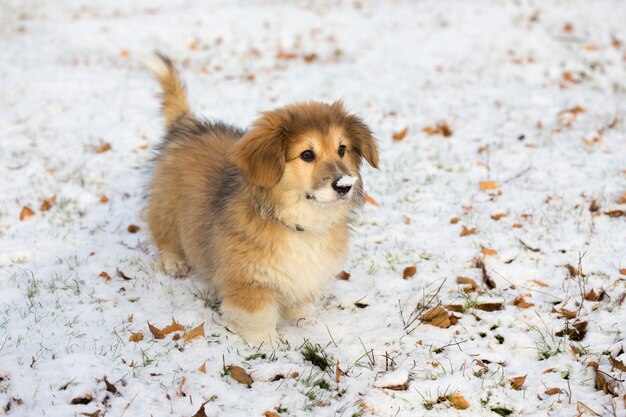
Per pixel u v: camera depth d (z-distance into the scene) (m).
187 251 4.95
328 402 3.78
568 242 5.50
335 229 4.41
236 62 13.23
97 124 8.88
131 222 6.29
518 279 5.06
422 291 4.92
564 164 7.23
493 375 3.96
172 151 5.28
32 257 5.50
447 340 4.37
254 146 4.03
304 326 4.66
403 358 4.19
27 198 6.61
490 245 5.61
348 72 11.88
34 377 3.77
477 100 9.94
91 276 5.19
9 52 12.73
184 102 5.71
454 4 16.47
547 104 9.63
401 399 3.75
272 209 4.09
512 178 7.04
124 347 4.17
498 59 12.80
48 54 12.86
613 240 5.47
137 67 12.41
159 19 16.06
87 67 12.04
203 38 14.88
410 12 16.12
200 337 4.35
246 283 4.25
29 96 9.85
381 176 7.30
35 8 18.08
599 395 3.68
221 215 4.38
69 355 3.97
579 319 4.43
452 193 6.78
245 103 10.03
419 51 13.29
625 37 14.00
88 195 6.74
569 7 15.74
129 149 8.05
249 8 17.22
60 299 4.80
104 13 18.08
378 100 10.08
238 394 3.78
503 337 4.36
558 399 3.68
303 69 12.34
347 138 4.29
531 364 4.05
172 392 3.76
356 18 15.89
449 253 5.54
